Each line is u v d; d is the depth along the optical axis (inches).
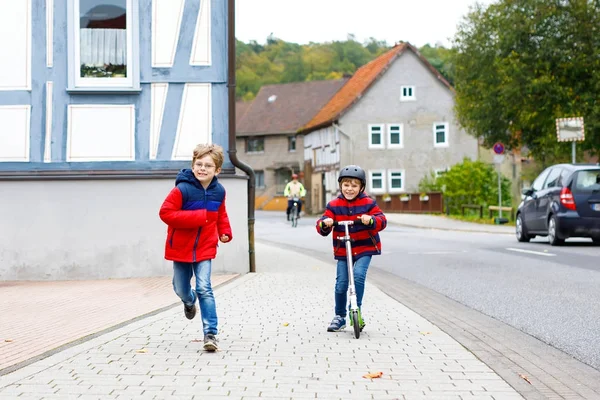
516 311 379.2
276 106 3408.0
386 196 2199.8
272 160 3319.4
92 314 377.7
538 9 1385.3
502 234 1091.9
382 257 711.7
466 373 240.2
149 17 584.4
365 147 2428.6
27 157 573.9
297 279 528.4
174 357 265.4
